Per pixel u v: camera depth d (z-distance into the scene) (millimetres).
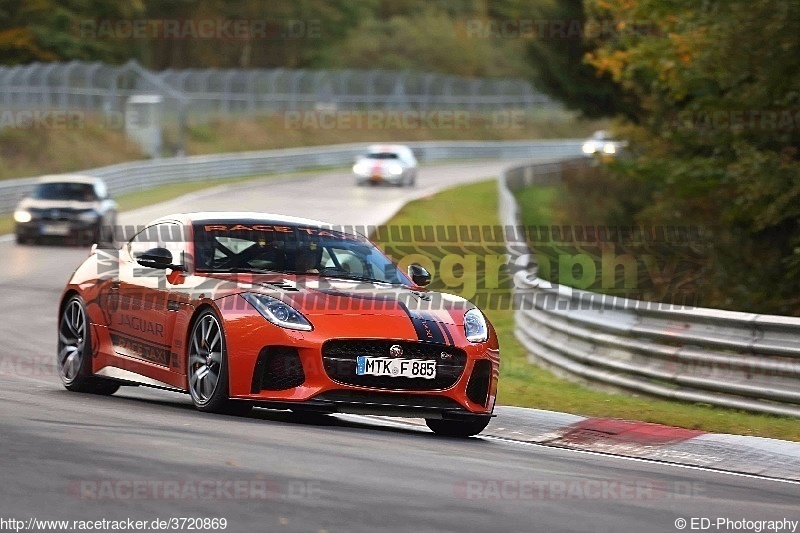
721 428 32031
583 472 23172
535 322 53750
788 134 69000
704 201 76625
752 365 36938
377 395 27234
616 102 140000
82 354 33062
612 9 77312
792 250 71375
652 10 74188
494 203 145750
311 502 17453
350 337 26984
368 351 27156
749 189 64438
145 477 18516
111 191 141000
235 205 131500
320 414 30828
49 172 155500
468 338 28500
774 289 71125
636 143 112062
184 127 192250
